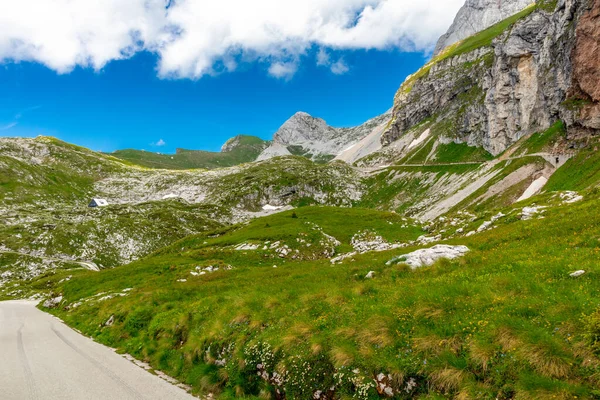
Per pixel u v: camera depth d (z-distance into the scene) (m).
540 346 9.24
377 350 11.95
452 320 11.87
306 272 35.16
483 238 32.88
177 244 98.06
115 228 169.00
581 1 179.50
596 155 147.00
